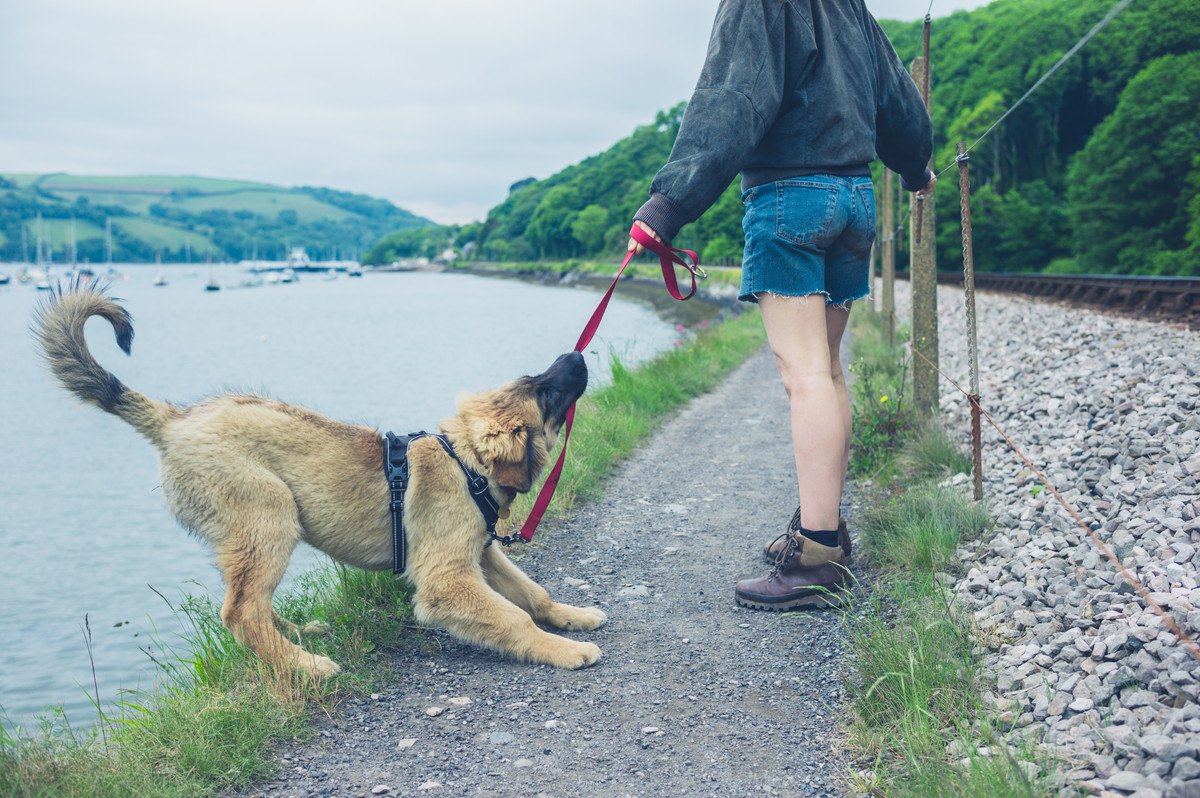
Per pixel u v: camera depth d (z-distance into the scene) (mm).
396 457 3479
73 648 9477
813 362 3660
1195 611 2811
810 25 3410
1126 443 5012
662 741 2803
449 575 3471
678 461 7238
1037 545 3875
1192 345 7594
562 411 3822
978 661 2992
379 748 2793
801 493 3791
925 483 5336
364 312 82875
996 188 63250
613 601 4137
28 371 46281
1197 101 41312
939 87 76812
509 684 3268
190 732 2711
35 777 2396
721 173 3328
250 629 3223
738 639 3596
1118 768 2197
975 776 2209
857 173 3590
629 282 83938
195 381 34562
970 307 4605
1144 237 43594
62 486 20000
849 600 3729
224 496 3248
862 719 2762
